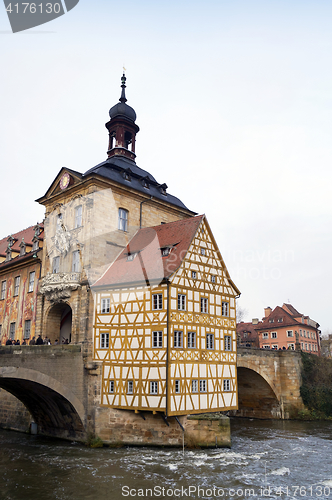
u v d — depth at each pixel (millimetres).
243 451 23172
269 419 37969
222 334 25984
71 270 25625
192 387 23141
